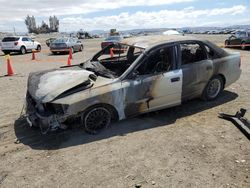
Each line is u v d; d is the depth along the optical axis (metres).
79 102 5.16
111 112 5.66
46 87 5.31
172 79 5.99
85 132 5.65
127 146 5.07
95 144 5.18
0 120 6.49
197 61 6.49
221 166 4.38
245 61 14.70
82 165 4.52
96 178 4.17
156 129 5.73
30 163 4.63
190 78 6.31
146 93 5.77
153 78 5.78
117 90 5.46
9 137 5.61
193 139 5.28
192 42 6.42
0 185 4.08
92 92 5.29
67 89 5.18
